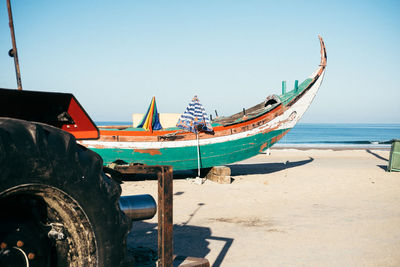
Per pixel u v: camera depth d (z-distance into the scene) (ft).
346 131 535.60
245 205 31.01
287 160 75.61
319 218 26.13
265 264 16.85
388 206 30.66
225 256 17.94
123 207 12.79
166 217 10.11
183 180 45.78
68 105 10.61
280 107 49.16
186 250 18.84
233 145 45.96
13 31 10.57
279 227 23.66
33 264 8.00
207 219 25.91
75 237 8.57
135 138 42.80
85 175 8.24
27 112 10.32
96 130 11.98
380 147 165.99
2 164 6.64
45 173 7.39
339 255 18.11
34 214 8.39
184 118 42.78
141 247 17.15
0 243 7.50
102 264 8.77
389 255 18.10
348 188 40.29
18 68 10.65
